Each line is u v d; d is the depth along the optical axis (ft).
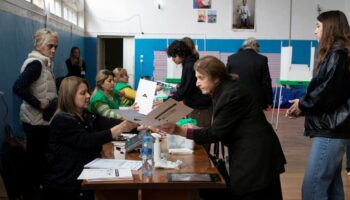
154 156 6.70
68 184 7.00
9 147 9.08
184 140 7.86
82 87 7.38
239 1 34.91
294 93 33.88
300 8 34.96
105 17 35.09
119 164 6.66
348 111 6.93
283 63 25.25
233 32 35.22
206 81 6.80
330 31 7.04
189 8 35.01
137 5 35.04
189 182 5.76
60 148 7.11
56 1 25.48
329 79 6.80
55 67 22.94
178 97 11.05
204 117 11.05
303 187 7.56
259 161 6.58
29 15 16.98
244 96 6.66
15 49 14.73
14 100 13.99
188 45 11.09
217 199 7.50
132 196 6.72
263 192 6.72
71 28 28.60
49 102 9.86
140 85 8.82
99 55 35.86
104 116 9.44
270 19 35.12
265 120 6.96
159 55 35.06
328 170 7.21
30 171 9.04
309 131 7.43
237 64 14.37
